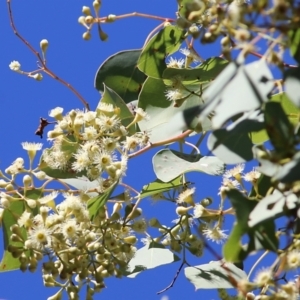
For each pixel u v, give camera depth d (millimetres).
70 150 2205
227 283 2191
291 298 2004
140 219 2213
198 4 2016
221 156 2047
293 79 1958
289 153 1961
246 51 1942
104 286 2186
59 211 2174
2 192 2207
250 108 1930
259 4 1928
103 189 2186
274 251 1998
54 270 2160
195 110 1955
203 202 2203
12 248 2172
